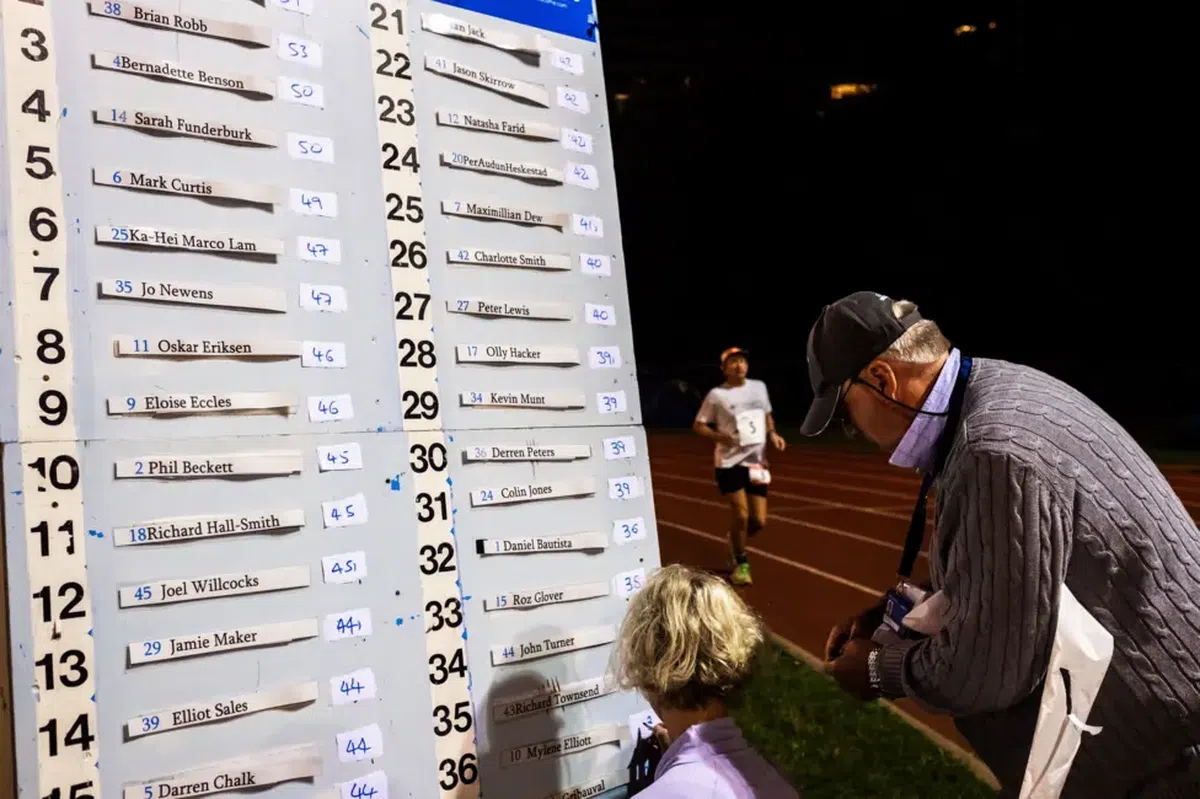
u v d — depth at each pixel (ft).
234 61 4.75
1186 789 4.80
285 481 4.69
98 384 4.23
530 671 5.42
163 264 4.45
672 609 4.86
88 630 4.10
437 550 5.15
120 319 4.32
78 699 4.05
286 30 4.93
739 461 20.31
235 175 4.70
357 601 4.83
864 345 5.42
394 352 5.14
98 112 4.32
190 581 4.34
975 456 4.77
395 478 5.05
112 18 4.40
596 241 6.22
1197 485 36.96
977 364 5.50
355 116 5.14
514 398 5.61
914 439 5.50
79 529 4.12
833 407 5.71
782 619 17.48
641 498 6.18
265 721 4.51
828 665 6.25
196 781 4.27
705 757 4.62
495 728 5.24
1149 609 4.69
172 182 4.49
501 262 5.65
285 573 4.61
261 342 4.67
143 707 4.20
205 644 4.36
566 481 5.76
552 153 6.04
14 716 3.91
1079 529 4.68
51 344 4.12
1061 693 4.72
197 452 4.43
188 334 4.49
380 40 5.28
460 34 5.62
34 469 4.04
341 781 4.68
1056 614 4.64
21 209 4.10
